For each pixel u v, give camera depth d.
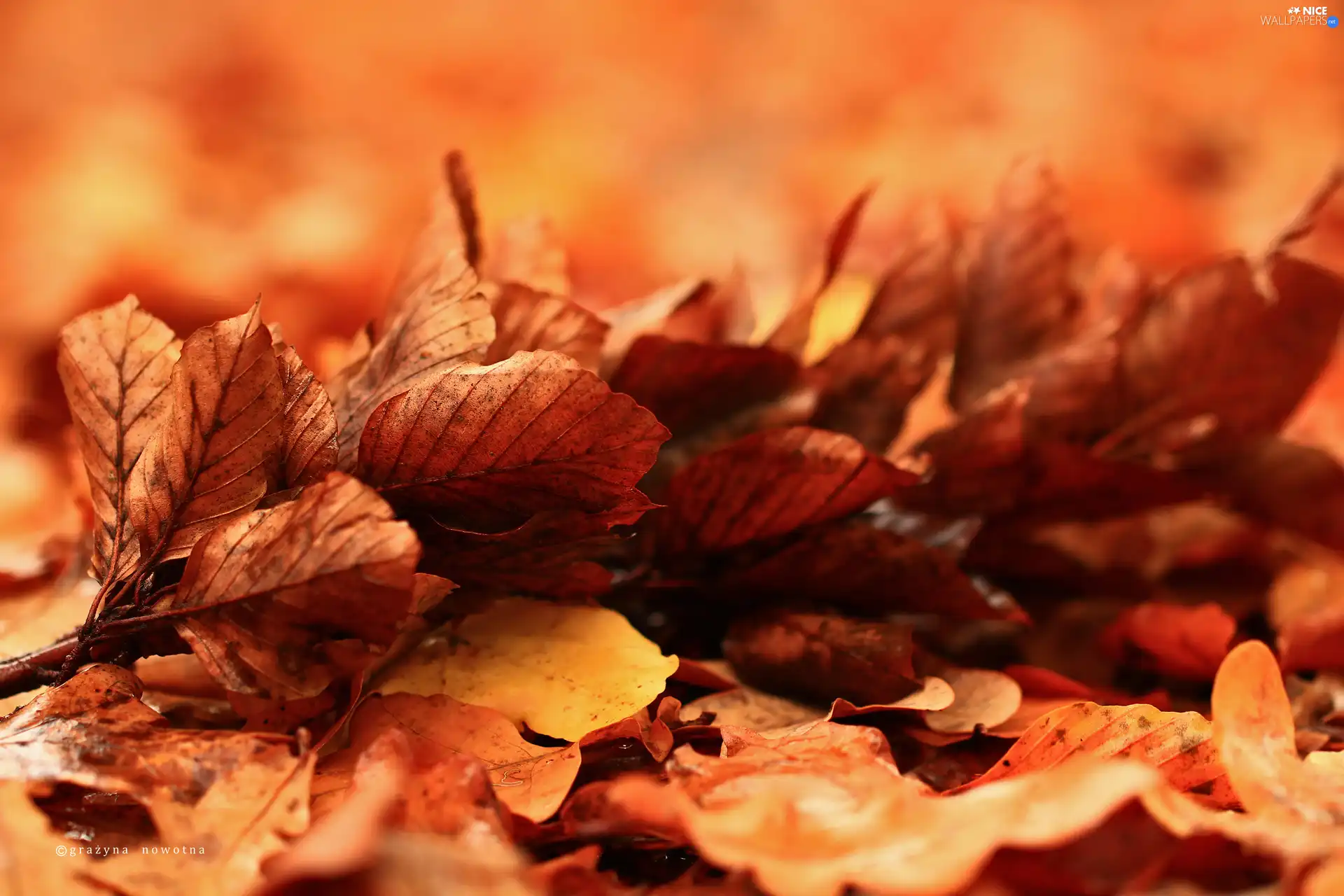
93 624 0.81
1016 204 0.91
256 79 3.13
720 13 3.54
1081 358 0.89
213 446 0.80
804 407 0.86
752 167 2.79
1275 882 0.77
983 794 0.77
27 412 1.17
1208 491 0.91
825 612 0.85
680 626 0.87
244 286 1.80
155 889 0.76
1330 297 0.89
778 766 0.80
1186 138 2.67
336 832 0.74
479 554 0.82
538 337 0.85
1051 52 3.04
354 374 0.84
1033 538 0.90
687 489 0.84
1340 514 0.90
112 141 2.54
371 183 2.56
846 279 1.55
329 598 0.78
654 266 2.26
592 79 3.26
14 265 1.79
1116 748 0.81
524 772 0.81
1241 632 0.92
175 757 0.79
